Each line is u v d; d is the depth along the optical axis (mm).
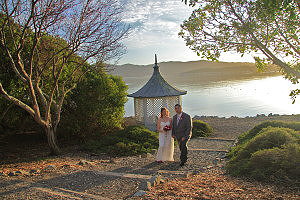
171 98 14219
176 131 7273
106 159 8641
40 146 11453
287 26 3371
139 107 14500
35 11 7625
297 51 3439
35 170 6102
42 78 9828
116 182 5117
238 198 3602
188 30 3898
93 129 12297
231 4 3539
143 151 9500
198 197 3719
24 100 10328
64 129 11727
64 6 7348
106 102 12594
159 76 14961
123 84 14211
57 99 9656
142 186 4531
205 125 12945
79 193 4445
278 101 27703
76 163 7371
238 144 9328
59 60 9664
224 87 49375
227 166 6105
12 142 12148
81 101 11844
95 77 12617
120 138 10547
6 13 7234
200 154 8680
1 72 9398
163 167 7008
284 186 4289
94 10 7848
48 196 4230
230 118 17766
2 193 4445
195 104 29406
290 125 9000
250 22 3424
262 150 5723
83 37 7863
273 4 3068
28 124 13391
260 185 4453
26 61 9484
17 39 9242
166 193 4090
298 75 3307
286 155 5082
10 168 6809
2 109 10102
